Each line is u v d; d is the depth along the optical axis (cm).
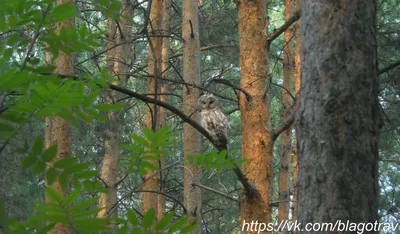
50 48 338
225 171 2022
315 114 470
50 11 327
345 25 483
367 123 466
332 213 449
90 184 281
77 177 279
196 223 270
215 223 2089
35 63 321
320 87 474
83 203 257
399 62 813
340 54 477
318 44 484
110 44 1575
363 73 475
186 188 1388
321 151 461
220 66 2159
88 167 280
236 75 2295
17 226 252
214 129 1152
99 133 1509
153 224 265
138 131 1967
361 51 480
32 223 255
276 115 2445
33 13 326
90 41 339
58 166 276
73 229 256
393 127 1426
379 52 1534
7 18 326
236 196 2150
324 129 464
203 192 2064
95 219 256
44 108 272
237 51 2006
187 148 1400
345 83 470
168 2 1892
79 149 1878
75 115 281
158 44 1772
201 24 2012
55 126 1131
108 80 369
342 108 464
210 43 2008
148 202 1686
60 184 277
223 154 339
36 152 274
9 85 273
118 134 1452
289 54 1925
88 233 256
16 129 271
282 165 1891
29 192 1742
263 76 1023
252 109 1014
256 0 1045
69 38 335
